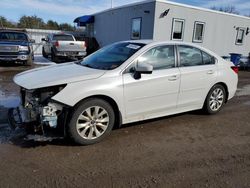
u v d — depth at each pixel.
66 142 3.90
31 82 3.71
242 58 16.47
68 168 3.19
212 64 5.40
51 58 15.78
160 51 4.60
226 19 17.12
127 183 2.94
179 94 4.81
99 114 3.91
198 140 4.24
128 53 4.41
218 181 3.06
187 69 4.88
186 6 14.71
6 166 3.16
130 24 15.88
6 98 6.25
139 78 4.20
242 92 8.63
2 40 12.58
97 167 3.25
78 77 3.78
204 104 5.44
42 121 3.62
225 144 4.14
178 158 3.59
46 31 23.30
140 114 4.38
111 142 3.99
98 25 21.12
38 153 3.52
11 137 3.97
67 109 3.68
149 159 3.52
